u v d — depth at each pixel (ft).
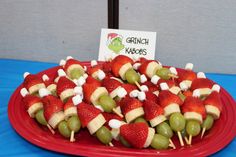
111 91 1.16
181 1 1.66
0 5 1.85
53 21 1.85
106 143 1.02
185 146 0.99
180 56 1.83
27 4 1.82
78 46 1.91
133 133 0.95
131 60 1.34
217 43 1.76
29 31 1.91
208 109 1.07
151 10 1.71
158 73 1.26
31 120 1.14
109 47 1.68
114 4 1.73
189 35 1.76
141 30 1.78
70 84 1.16
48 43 1.93
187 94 1.15
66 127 1.04
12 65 1.89
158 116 1.02
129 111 1.04
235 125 1.07
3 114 1.27
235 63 1.80
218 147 0.96
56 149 0.97
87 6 1.76
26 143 1.09
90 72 1.34
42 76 1.38
